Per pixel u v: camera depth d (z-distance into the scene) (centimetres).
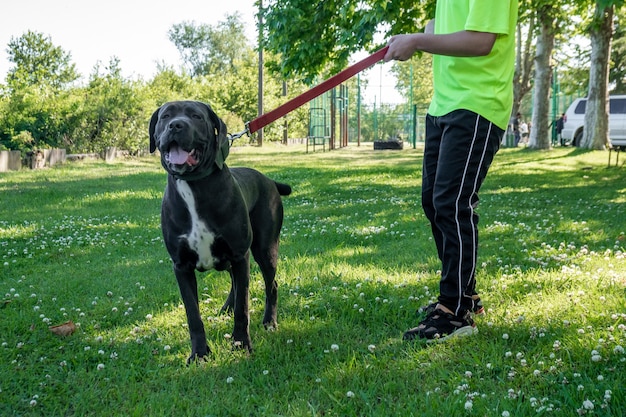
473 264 360
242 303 360
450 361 325
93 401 298
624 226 708
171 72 3728
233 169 406
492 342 341
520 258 550
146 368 334
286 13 1247
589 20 2147
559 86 4247
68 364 345
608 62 2175
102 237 739
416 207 950
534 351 328
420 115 5281
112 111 2417
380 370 317
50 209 1013
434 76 382
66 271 570
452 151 352
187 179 334
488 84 349
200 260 351
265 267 409
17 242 730
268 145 3934
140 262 599
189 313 350
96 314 433
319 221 840
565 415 255
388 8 1160
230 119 3541
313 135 3391
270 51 1416
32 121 2164
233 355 348
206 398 295
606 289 432
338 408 277
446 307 365
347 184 1365
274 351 352
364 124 5625
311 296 462
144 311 435
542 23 2314
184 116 331
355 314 409
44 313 436
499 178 1415
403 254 594
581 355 315
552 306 397
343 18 1216
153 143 364
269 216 411
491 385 292
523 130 3784
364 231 731
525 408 262
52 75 5247
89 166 2003
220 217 343
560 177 1423
